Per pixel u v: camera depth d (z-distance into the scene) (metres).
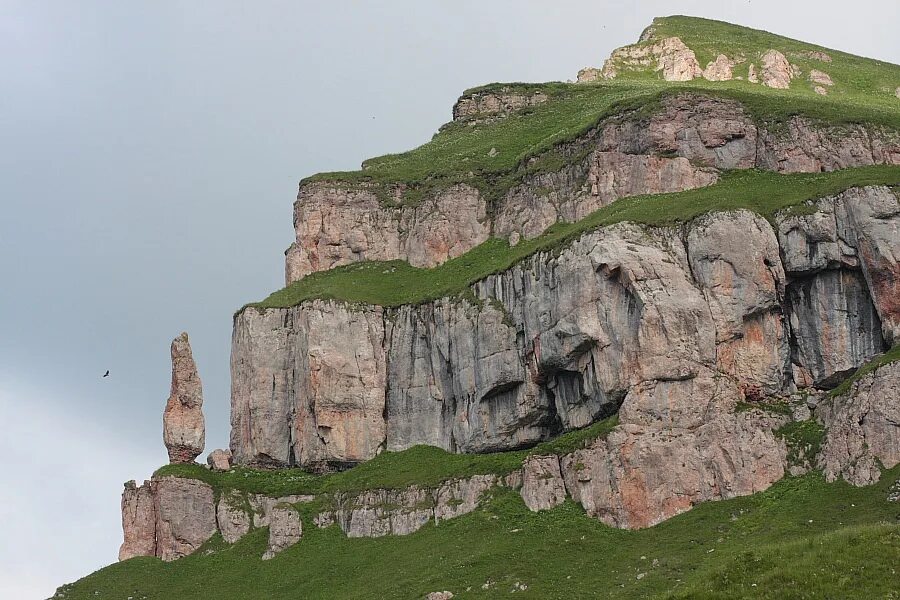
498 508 142.00
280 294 184.88
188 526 163.62
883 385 129.38
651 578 117.94
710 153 165.00
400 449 166.62
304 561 150.12
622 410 138.75
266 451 172.75
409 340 170.25
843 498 124.88
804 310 143.50
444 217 187.38
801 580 103.31
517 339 155.62
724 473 133.12
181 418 173.12
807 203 145.00
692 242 143.62
